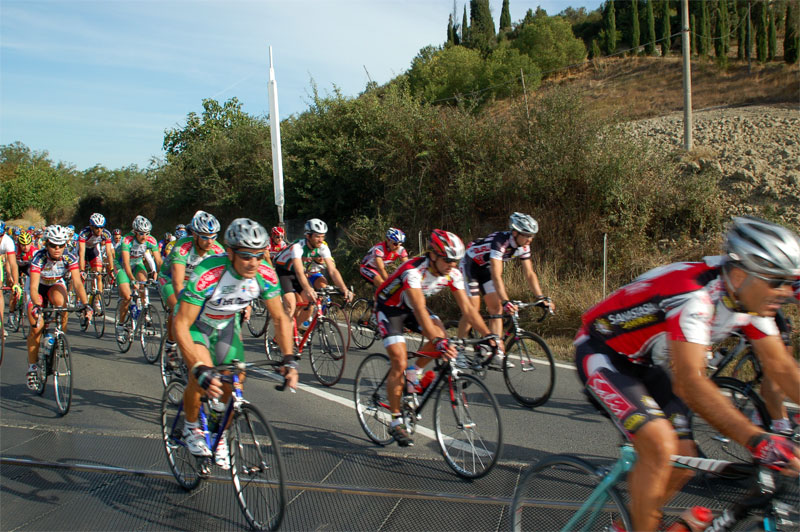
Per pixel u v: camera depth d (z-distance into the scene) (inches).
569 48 1072.8
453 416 140.7
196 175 796.0
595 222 379.9
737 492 114.8
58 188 1323.8
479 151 451.2
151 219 967.0
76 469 146.2
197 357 114.7
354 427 175.3
